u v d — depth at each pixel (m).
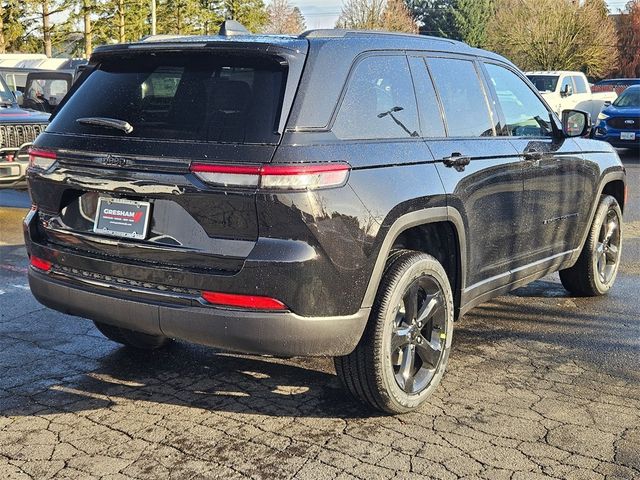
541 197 5.05
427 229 4.22
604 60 47.12
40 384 4.29
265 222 3.26
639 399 4.16
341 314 3.45
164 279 3.47
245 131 3.35
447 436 3.69
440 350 4.09
